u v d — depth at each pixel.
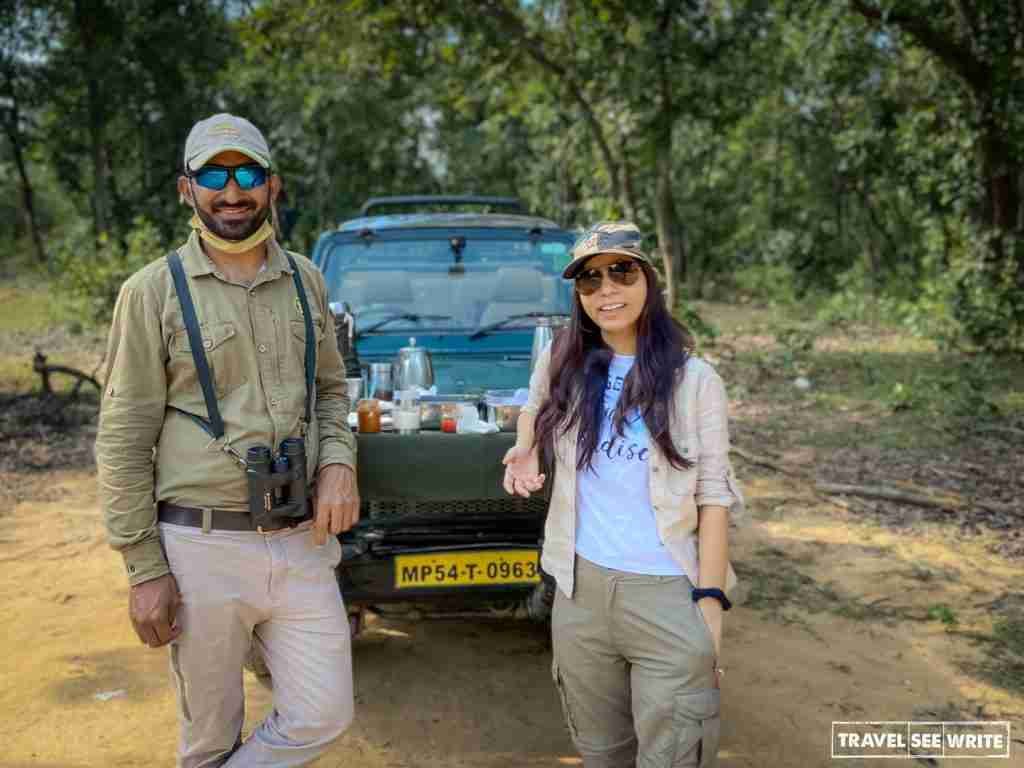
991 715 3.86
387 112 34.81
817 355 13.60
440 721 3.76
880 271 26.17
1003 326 13.11
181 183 2.61
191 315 2.52
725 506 2.57
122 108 28.98
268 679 3.95
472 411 3.59
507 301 5.25
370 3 14.27
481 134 36.81
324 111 33.59
